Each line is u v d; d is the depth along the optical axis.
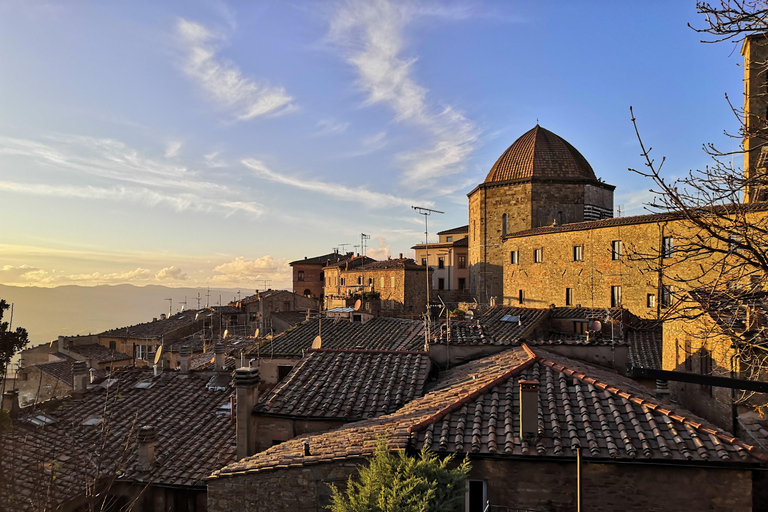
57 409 19.09
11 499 8.55
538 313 34.97
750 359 10.26
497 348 18.59
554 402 11.37
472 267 65.69
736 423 11.71
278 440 14.37
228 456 15.21
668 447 9.62
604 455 9.59
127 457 15.17
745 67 10.47
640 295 40.03
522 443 10.09
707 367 13.76
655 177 8.52
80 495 12.02
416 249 83.19
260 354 26.33
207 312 61.69
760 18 8.31
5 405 15.98
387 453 9.39
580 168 59.91
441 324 28.30
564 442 10.08
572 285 47.06
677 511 9.41
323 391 15.36
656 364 22.77
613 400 11.30
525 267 53.12
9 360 13.28
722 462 9.20
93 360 44.47
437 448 10.20
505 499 9.96
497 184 59.66
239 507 10.76
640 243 40.53
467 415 11.27
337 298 71.00
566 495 9.77
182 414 18.55
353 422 13.77
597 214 59.16
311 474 10.39
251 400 14.61
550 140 61.62
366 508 8.26
